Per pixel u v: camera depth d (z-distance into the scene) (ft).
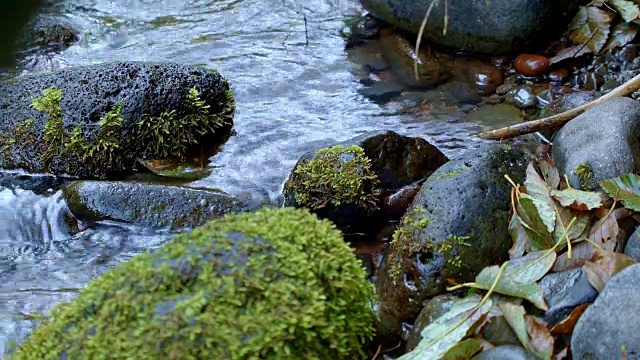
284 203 7.59
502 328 6.43
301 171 7.47
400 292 6.85
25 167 8.05
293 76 8.69
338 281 6.22
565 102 7.91
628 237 6.77
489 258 6.81
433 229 6.85
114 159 8.01
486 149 7.11
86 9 9.61
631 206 6.79
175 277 6.12
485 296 6.53
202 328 6.00
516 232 6.84
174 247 6.23
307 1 9.55
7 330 6.93
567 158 7.18
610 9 8.57
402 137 7.55
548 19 8.40
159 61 8.91
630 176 6.85
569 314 6.37
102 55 9.05
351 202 7.37
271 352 6.01
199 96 8.17
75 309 6.15
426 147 7.59
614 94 7.63
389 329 6.77
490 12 8.37
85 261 7.37
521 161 7.14
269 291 6.08
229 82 8.64
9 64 8.96
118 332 6.03
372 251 7.31
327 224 6.42
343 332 6.20
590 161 7.04
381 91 8.49
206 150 8.11
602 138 7.11
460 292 6.75
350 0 9.46
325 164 7.42
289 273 6.13
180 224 7.52
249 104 8.44
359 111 8.32
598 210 6.82
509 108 8.25
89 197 7.59
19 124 8.08
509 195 6.93
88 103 8.03
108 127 7.97
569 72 8.41
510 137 7.87
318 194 7.39
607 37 8.46
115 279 6.18
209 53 8.99
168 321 6.01
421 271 6.81
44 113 8.05
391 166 7.50
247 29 9.25
